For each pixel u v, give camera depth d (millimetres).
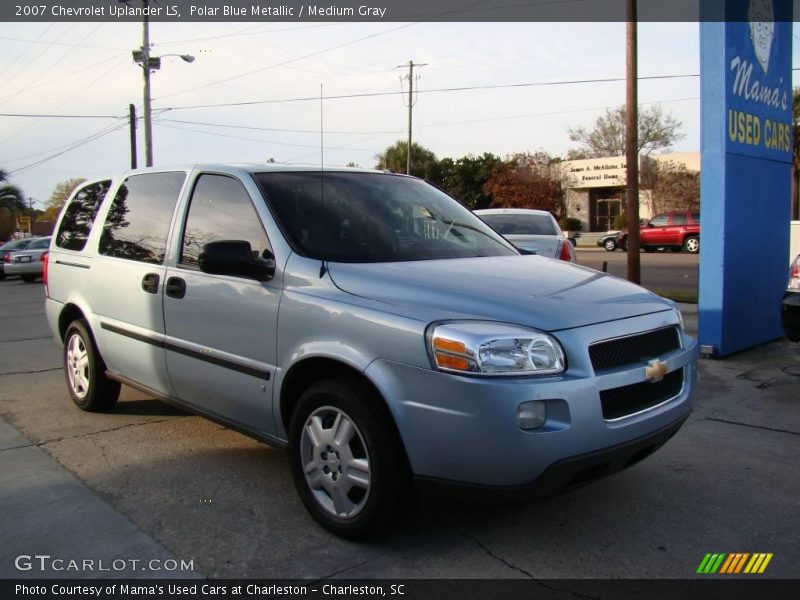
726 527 3604
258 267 3775
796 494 4016
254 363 3836
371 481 3240
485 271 3730
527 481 2957
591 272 4074
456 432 2969
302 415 3598
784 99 8297
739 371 6871
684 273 18484
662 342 3547
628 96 13742
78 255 5543
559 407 2982
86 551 3352
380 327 3217
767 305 8109
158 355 4570
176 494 4020
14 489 4094
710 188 7285
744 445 4824
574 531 3559
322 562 3252
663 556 3307
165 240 4605
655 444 3412
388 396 3143
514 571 3172
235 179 4258
